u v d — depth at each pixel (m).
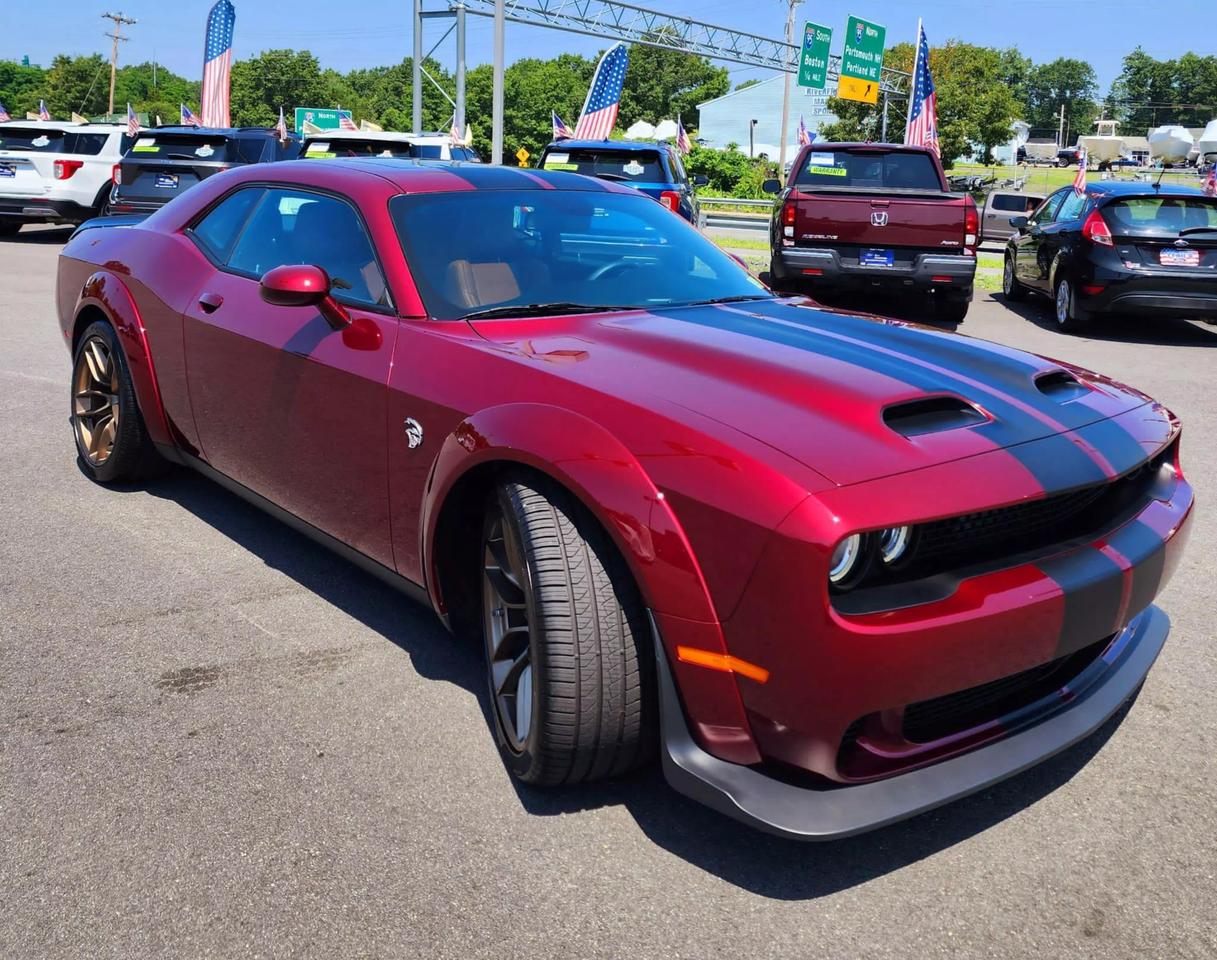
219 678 2.94
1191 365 8.59
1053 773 2.57
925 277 9.73
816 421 2.16
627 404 2.26
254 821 2.31
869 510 1.92
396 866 2.17
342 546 3.20
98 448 4.53
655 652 2.14
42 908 2.03
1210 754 2.66
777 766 2.10
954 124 57.41
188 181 14.02
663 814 2.37
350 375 2.94
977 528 2.10
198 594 3.49
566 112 87.12
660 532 2.07
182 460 4.12
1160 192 9.98
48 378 6.69
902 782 2.10
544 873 2.16
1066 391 2.65
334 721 2.72
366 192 3.25
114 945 1.94
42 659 3.02
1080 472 2.21
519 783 2.47
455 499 2.57
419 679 2.96
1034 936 2.01
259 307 3.43
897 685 1.96
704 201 28.52
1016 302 13.28
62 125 16.53
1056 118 161.12
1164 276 9.73
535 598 2.21
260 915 2.02
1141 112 156.88
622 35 33.03
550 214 3.43
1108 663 2.53
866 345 2.75
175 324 3.84
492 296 3.00
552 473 2.22
